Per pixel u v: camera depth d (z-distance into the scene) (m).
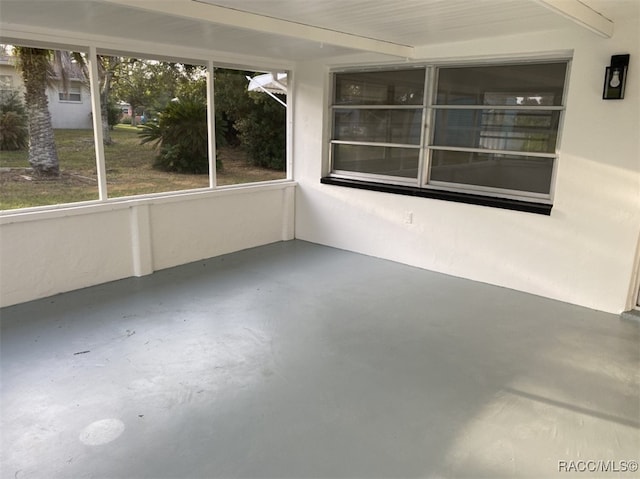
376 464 2.24
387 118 5.47
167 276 4.84
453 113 4.98
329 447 2.35
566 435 2.48
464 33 4.24
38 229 4.04
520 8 3.33
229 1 3.21
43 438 2.37
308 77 5.89
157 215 4.91
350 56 5.42
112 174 5.18
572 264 4.29
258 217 6.00
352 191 5.75
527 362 3.23
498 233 4.69
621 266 4.03
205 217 5.38
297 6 3.32
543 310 4.16
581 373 3.09
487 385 2.94
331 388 2.87
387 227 5.51
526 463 2.27
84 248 4.38
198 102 5.70
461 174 5.02
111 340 3.43
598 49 3.89
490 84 4.68
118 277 4.69
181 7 3.14
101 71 4.89
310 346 3.41
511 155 4.64
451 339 3.56
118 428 2.46
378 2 3.18
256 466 2.21
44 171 4.63
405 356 3.29
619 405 2.75
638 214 3.90
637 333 3.71
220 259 5.47
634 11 3.45
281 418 2.57
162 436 2.41
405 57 4.93
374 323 3.82
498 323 3.86
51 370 3.00
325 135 5.98
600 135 3.99
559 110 4.29
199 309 4.03
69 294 4.27
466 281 4.89
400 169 5.47
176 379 2.94
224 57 5.23
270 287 4.59
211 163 5.37
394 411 2.65
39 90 4.46
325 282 4.77
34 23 3.70
